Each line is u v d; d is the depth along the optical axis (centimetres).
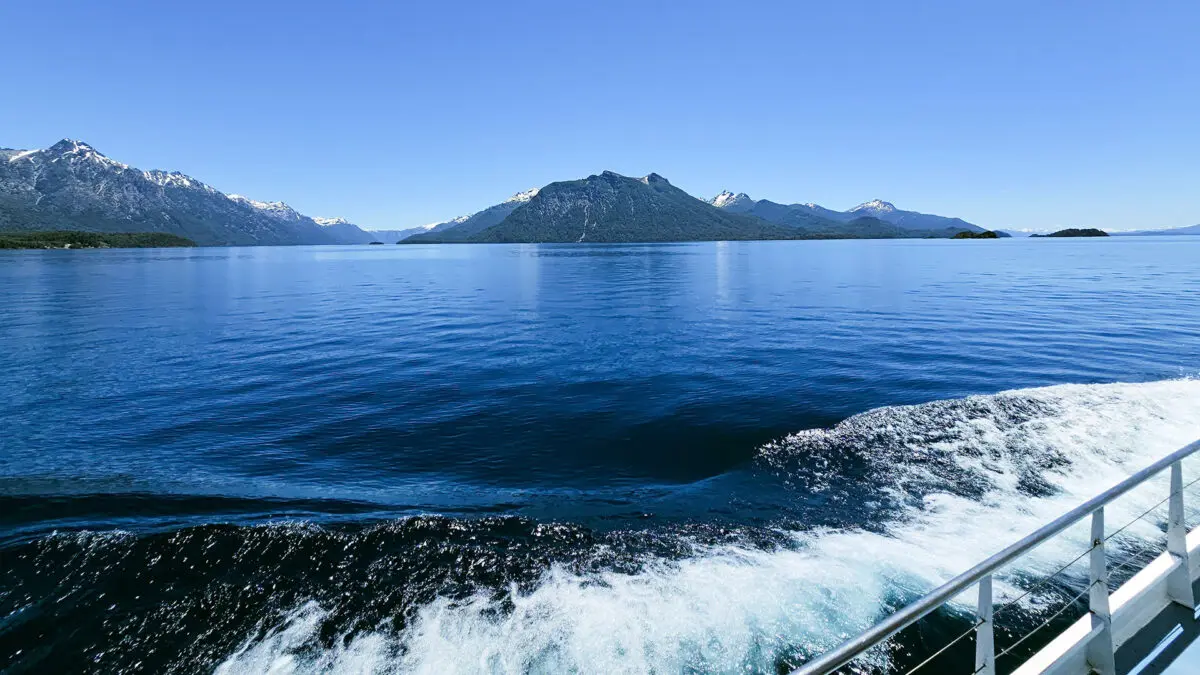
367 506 948
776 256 12556
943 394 1549
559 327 2989
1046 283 5159
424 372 1988
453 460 1182
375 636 614
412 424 1420
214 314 3641
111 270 8688
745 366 1961
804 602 660
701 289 5112
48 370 2044
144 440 1316
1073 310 3312
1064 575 701
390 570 729
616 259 12406
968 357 2061
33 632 622
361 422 1441
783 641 600
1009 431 1202
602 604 658
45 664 584
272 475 1106
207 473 1116
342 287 5853
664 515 897
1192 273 6119
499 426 1393
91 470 1125
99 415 1511
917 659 581
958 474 1016
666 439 1267
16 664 584
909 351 2186
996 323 2869
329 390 1756
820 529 840
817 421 1330
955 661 579
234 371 2028
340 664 576
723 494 977
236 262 12488
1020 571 709
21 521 873
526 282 6369
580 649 589
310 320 3366
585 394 1653
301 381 1873
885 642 601
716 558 759
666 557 763
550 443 1271
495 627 623
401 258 15525
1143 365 1903
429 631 619
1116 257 10006
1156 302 3641
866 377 1762
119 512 909
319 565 739
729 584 695
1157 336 2428
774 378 1773
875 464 1072
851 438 1202
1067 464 1045
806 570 725
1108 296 4028
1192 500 884
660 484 1038
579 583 701
